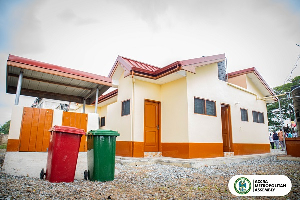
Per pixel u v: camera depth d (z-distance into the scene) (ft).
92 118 22.79
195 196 10.59
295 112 34.40
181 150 24.63
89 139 14.52
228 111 32.01
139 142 25.62
